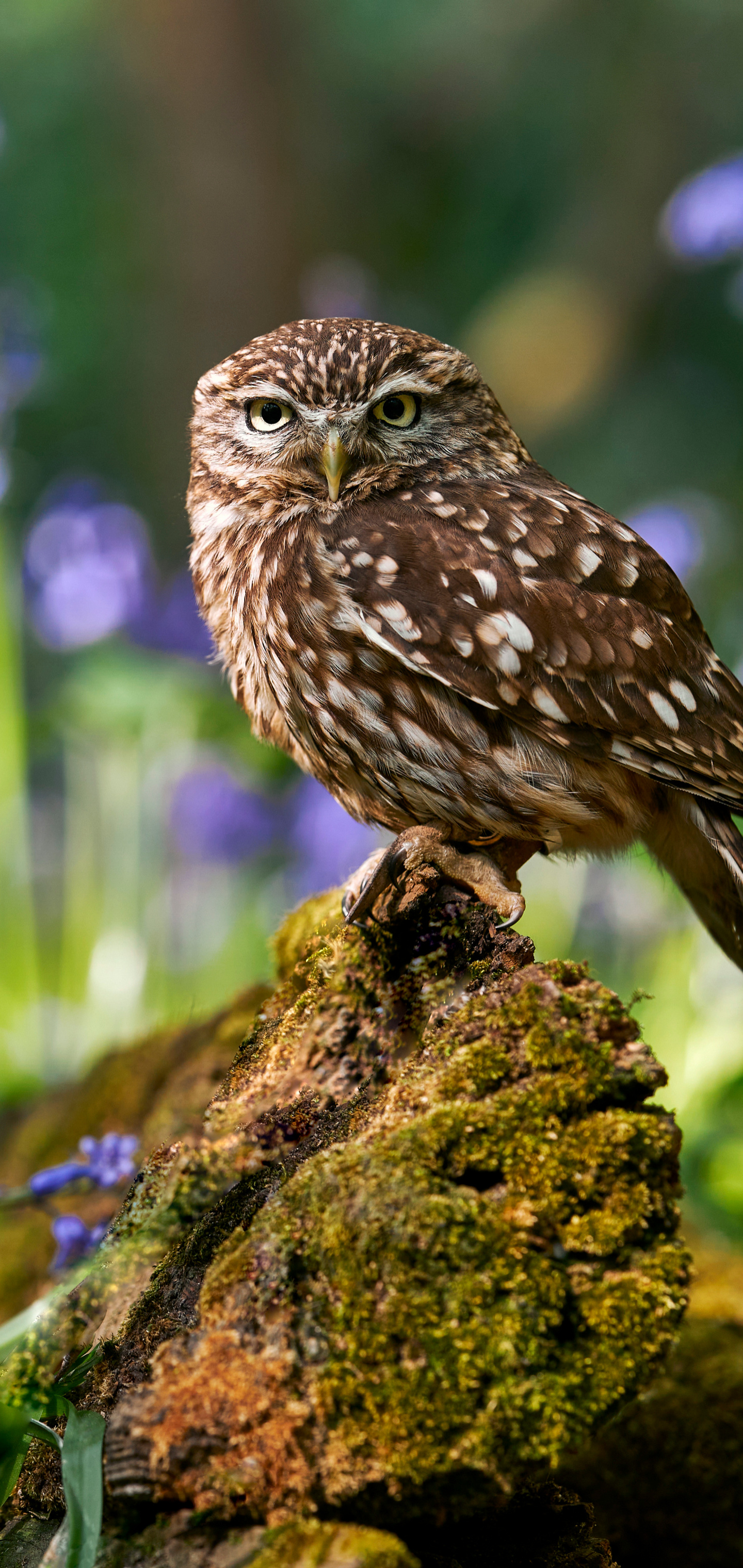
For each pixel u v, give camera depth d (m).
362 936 5.21
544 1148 4.25
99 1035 11.48
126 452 26.30
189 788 12.60
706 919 7.70
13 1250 8.43
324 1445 4.03
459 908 5.22
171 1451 4.12
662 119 26.19
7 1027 11.45
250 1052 5.43
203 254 26.83
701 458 23.89
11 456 12.40
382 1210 4.13
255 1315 4.24
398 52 26.52
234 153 26.69
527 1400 3.94
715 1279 8.38
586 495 23.98
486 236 27.48
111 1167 6.50
